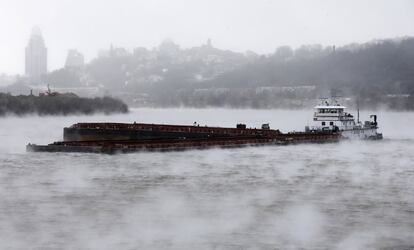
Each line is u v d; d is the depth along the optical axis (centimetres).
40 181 15525
